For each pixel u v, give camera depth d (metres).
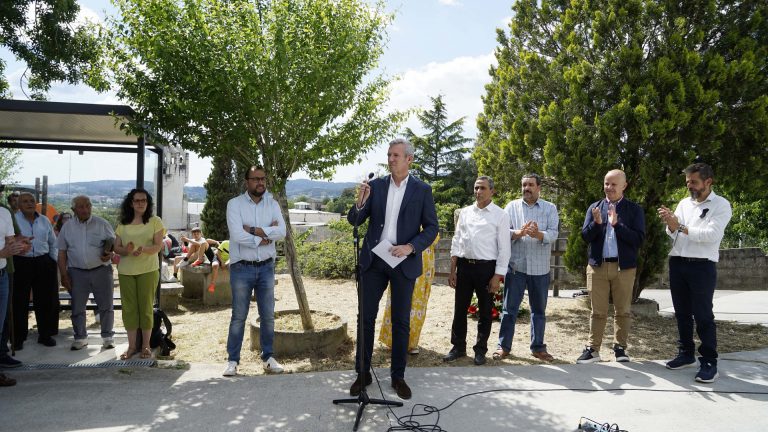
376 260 4.38
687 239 4.92
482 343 5.21
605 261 5.22
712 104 6.65
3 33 7.83
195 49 5.13
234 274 4.98
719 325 7.08
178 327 7.26
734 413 3.99
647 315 7.47
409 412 3.96
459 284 5.31
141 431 3.60
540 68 7.60
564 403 4.16
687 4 6.90
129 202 5.29
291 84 5.43
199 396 4.28
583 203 7.52
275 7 5.32
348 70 5.44
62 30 7.76
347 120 6.12
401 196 4.43
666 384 4.62
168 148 7.57
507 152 8.02
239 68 5.15
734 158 6.96
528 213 5.51
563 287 11.10
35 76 8.81
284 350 5.56
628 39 6.96
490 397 4.27
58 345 5.92
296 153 5.70
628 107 6.60
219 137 5.75
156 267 5.38
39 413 3.90
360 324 4.00
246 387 4.50
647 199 7.31
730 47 6.96
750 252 12.87
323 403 4.13
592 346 5.28
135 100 5.65
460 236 5.34
